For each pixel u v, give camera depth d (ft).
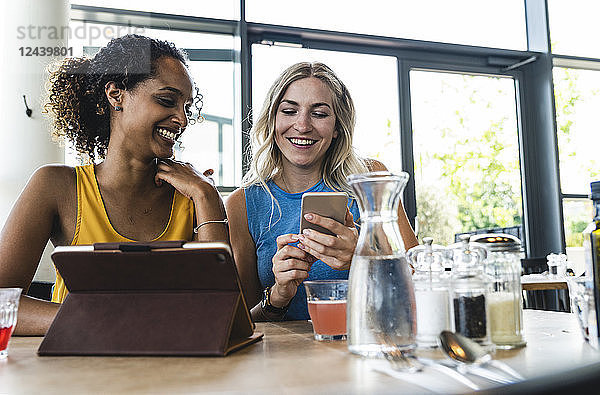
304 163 5.88
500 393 1.95
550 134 17.11
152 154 4.80
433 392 1.90
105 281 2.94
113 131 4.86
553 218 17.03
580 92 17.83
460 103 16.87
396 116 16.05
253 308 5.28
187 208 5.13
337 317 3.16
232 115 14.21
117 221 4.86
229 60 14.37
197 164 13.74
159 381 2.14
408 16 16.33
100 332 2.84
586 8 17.90
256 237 5.91
